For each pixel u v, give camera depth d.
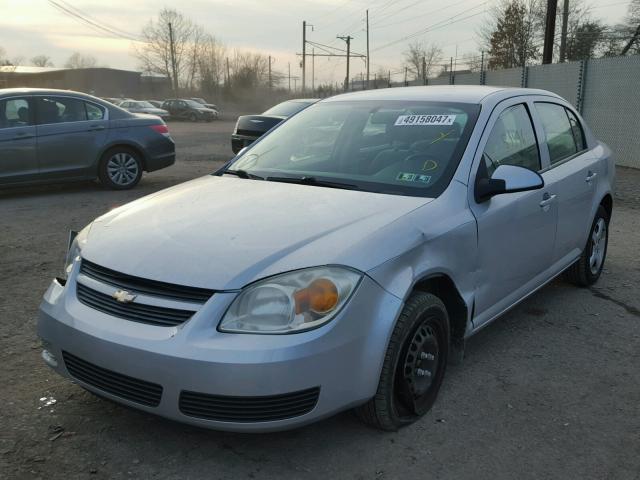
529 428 3.02
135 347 2.45
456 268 3.10
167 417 2.47
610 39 29.77
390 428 2.89
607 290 5.16
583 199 4.65
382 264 2.65
